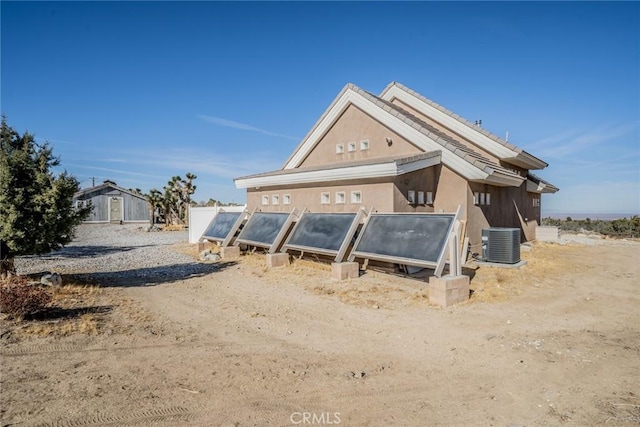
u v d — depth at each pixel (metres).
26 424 3.78
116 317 7.57
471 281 10.38
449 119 17.05
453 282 8.32
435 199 14.20
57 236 10.23
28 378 4.80
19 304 7.03
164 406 4.17
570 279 10.89
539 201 24.23
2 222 9.41
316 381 4.83
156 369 5.15
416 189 13.26
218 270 13.18
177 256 17.17
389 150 15.07
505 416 4.02
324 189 14.62
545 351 5.72
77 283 10.67
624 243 20.67
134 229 35.25
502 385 4.70
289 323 7.30
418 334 6.59
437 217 9.93
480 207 14.59
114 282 11.32
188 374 5.00
